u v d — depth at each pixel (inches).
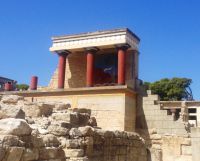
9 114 542.6
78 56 1373.0
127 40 1187.3
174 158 1018.7
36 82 1328.7
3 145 381.1
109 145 689.6
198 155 964.6
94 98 1103.6
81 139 571.8
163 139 1053.8
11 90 1392.7
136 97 1133.7
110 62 1337.4
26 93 1221.1
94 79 1333.7
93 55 1242.6
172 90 2222.0
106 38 1213.1
